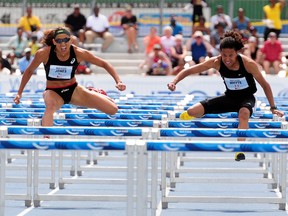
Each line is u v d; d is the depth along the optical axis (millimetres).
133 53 75875
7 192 31578
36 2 77812
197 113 30453
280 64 68938
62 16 77938
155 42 70438
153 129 23094
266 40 73562
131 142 18609
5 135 23453
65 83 30719
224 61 29484
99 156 43625
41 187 34062
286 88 63781
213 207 29328
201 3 73625
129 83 65000
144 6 77000
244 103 29438
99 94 31250
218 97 30531
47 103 30109
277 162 32438
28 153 28031
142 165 18562
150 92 65000
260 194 32469
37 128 23359
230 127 27672
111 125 27406
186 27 76438
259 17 76938
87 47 74375
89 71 70688
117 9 77750
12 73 70875
